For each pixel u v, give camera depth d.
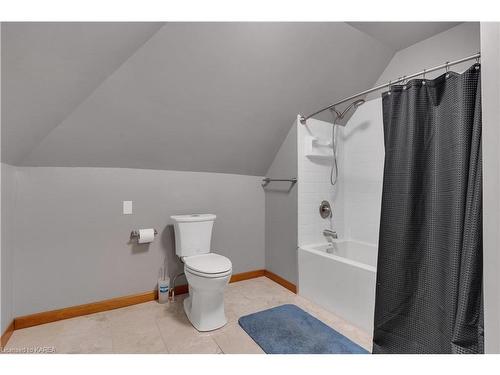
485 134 0.71
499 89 0.67
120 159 2.20
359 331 1.86
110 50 1.50
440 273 1.50
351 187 2.84
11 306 1.83
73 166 2.08
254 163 2.84
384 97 1.83
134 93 1.81
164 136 2.18
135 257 2.34
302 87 2.29
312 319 2.01
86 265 2.13
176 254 2.39
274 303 2.30
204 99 2.04
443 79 1.56
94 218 2.16
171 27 1.57
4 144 1.58
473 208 1.30
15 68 1.27
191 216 2.40
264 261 3.05
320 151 2.68
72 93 1.61
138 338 1.77
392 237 1.70
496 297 0.69
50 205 2.00
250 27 1.72
